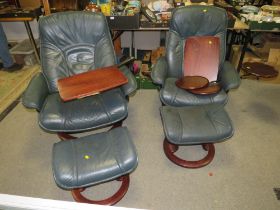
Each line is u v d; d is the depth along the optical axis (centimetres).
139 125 204
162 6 230
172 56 191
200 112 155
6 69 296
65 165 119
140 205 140
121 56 250
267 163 165
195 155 173
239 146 179
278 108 221
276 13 226
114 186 151
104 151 126
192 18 183
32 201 60
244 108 222
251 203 139
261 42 272
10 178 157
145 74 251
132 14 206
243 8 238
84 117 148
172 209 138
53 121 145
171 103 168
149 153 175
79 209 58
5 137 193
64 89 137
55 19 169
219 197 143
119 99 158
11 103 236
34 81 161
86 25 171
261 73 215
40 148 181
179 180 154
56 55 175
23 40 346
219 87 170
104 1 220
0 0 280
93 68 181
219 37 187
